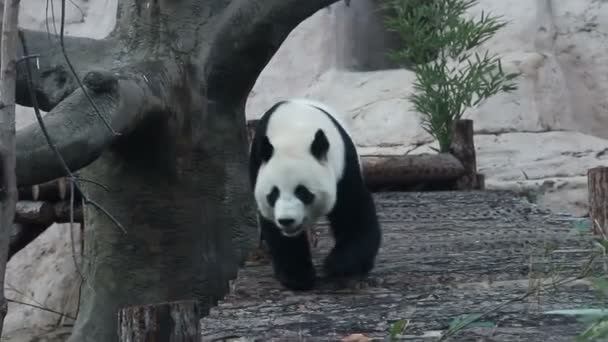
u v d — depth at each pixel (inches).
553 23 817.5
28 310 844.0
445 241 449.4
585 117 806.5
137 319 249.0
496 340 284.2
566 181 725.9
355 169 375.9
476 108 783.1
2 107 240.4
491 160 757.3
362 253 367.9
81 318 499.5
